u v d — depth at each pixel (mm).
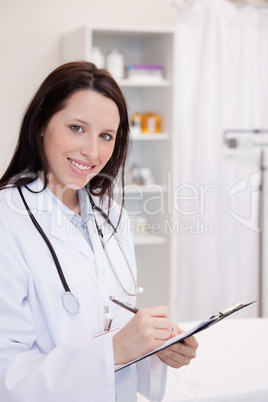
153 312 1172
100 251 1349
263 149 3688
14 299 1154
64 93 1220
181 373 1932
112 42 3732
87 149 1230
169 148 3498
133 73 3447
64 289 1207
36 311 1202
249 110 3707
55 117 1234
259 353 2115
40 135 1275
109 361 1110
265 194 3834
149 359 1390
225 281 3713
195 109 3631
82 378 1104
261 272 3648
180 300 3691
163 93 3562
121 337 1145
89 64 1262
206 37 3574
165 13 3805
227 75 3658
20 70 3520
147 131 3572
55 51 3580
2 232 1177
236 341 2234
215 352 2121
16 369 1107
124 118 1357
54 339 1200
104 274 1325
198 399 1653
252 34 3678
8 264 1151
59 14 3566
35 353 1174
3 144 3504
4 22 3467
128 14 3727
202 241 3631
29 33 3520
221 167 3645
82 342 1149
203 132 3604
